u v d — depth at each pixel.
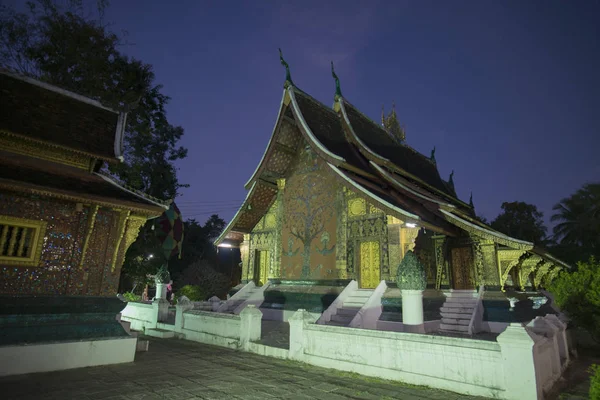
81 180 8.05
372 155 16.14
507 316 12.02
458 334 11.06
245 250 18.66
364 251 14.59
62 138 8.30
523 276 15.61
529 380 5.18
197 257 43.62
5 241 6.91
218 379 6.60
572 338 10.34
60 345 6.91
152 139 18.75
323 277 15.13
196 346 10.17
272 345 9.01
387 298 12.40
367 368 6.91
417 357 6.37
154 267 20.84
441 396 5.65
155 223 18.16
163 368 7.35
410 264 8.09
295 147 17.39
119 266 8.30
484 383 5.60
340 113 18.08
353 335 7.28
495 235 12.70
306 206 16.50
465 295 13.38
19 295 6.87
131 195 8.54
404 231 13.07
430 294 12.99
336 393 5.84
